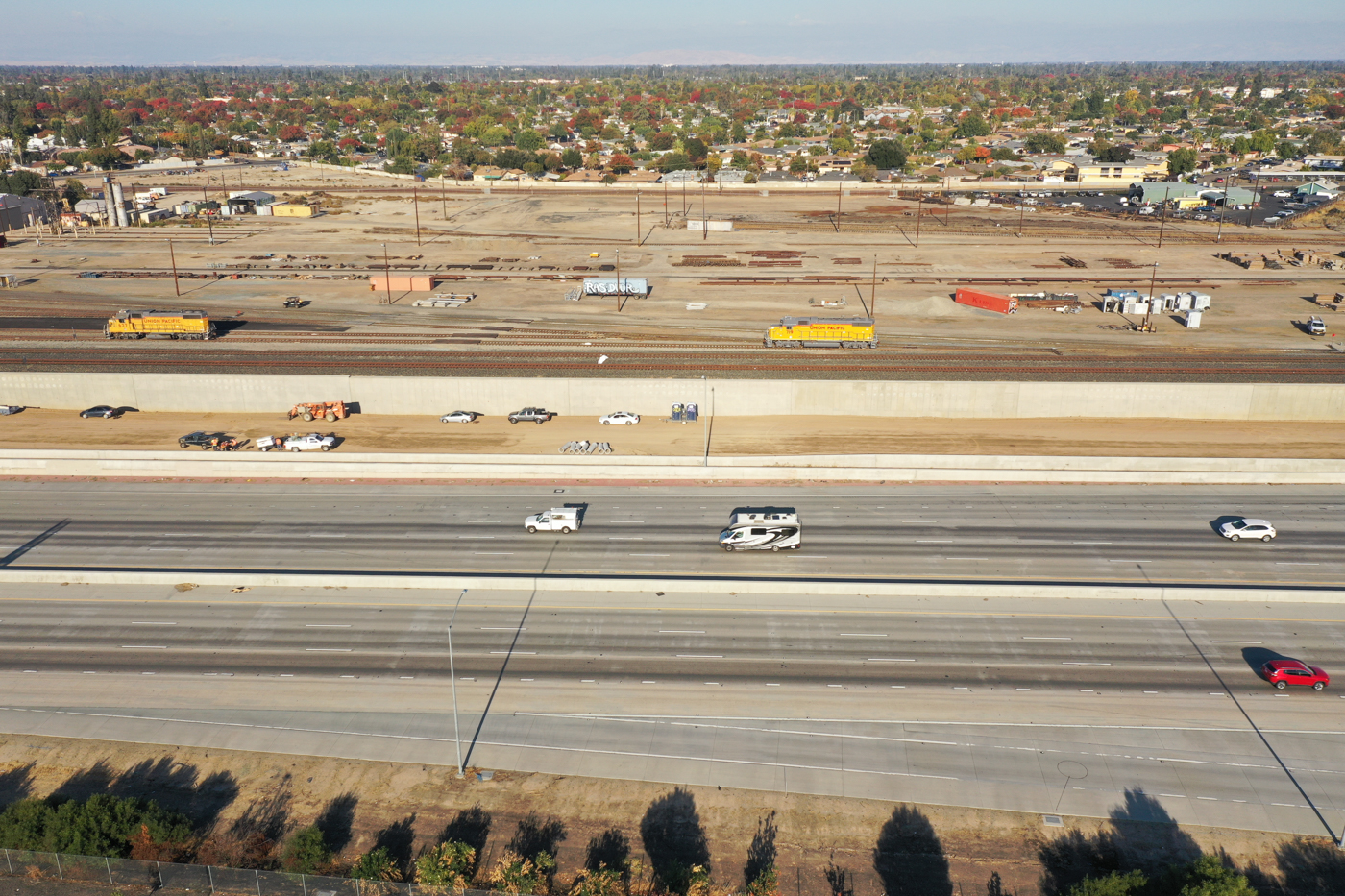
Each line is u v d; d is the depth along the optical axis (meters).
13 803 40.94
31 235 183.12
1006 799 41.66
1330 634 53.34
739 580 58.62
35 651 52.44
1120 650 52.00
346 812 41.12
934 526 67.06
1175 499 71.25
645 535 66.12
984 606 56.44
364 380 90.31
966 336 111.69
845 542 64.81
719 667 50.84
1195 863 36.28
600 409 90.00
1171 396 86.56
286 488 74.75
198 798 41.91
